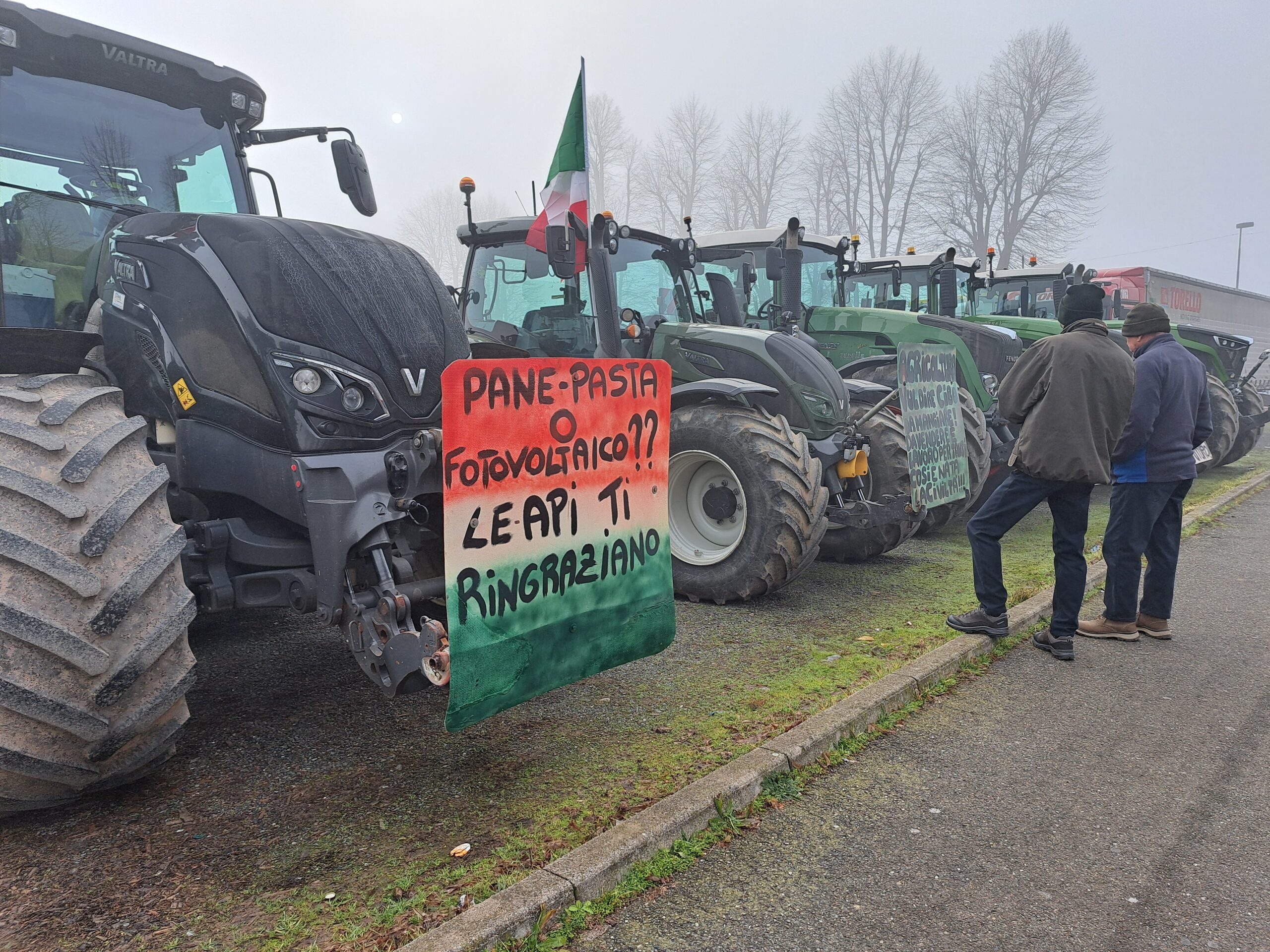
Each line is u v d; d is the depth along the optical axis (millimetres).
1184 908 2156
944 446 5191
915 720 3314
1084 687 3672
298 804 2514
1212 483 9727
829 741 2988
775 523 4504
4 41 3104
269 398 2729
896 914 2115
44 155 3297
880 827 2523
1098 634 4371
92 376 2799
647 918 2084
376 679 2600
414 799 2543
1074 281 12008
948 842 2443
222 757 2822
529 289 5605
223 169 3779
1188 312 18719
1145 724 3283
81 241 3357
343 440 2732
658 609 2975
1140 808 2654
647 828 2328
